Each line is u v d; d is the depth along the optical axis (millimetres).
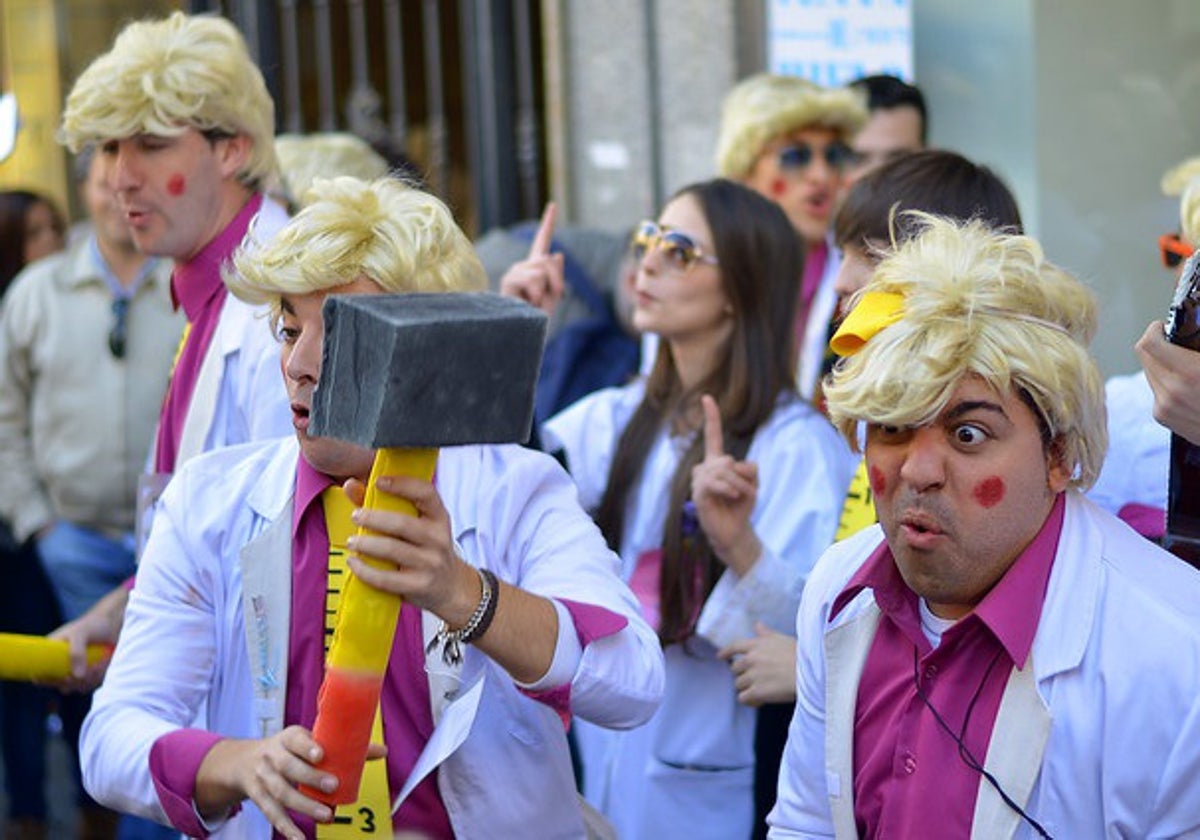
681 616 6934
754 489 6648
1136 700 4250
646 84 12922
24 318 11117
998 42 11555
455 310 3873
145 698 5066
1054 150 11492
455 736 4812
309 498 5020
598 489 7664
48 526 11203
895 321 4328
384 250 4883
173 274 6898
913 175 6262
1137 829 4277
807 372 8469
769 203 7375
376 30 16297
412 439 3826
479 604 4574
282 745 4340
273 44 14648
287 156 9078
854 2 11812
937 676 4480
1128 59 11453
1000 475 4305
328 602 4992
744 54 12656
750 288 7207
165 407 6762
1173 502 5055
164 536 5207
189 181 6723
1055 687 4328
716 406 6922
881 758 4566
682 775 6973
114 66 6652
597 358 10516
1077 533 4449
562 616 4754
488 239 11328
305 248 4867
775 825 4973
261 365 6340
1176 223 11195
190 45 6723
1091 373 4355
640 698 4914
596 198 13188
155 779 4820
